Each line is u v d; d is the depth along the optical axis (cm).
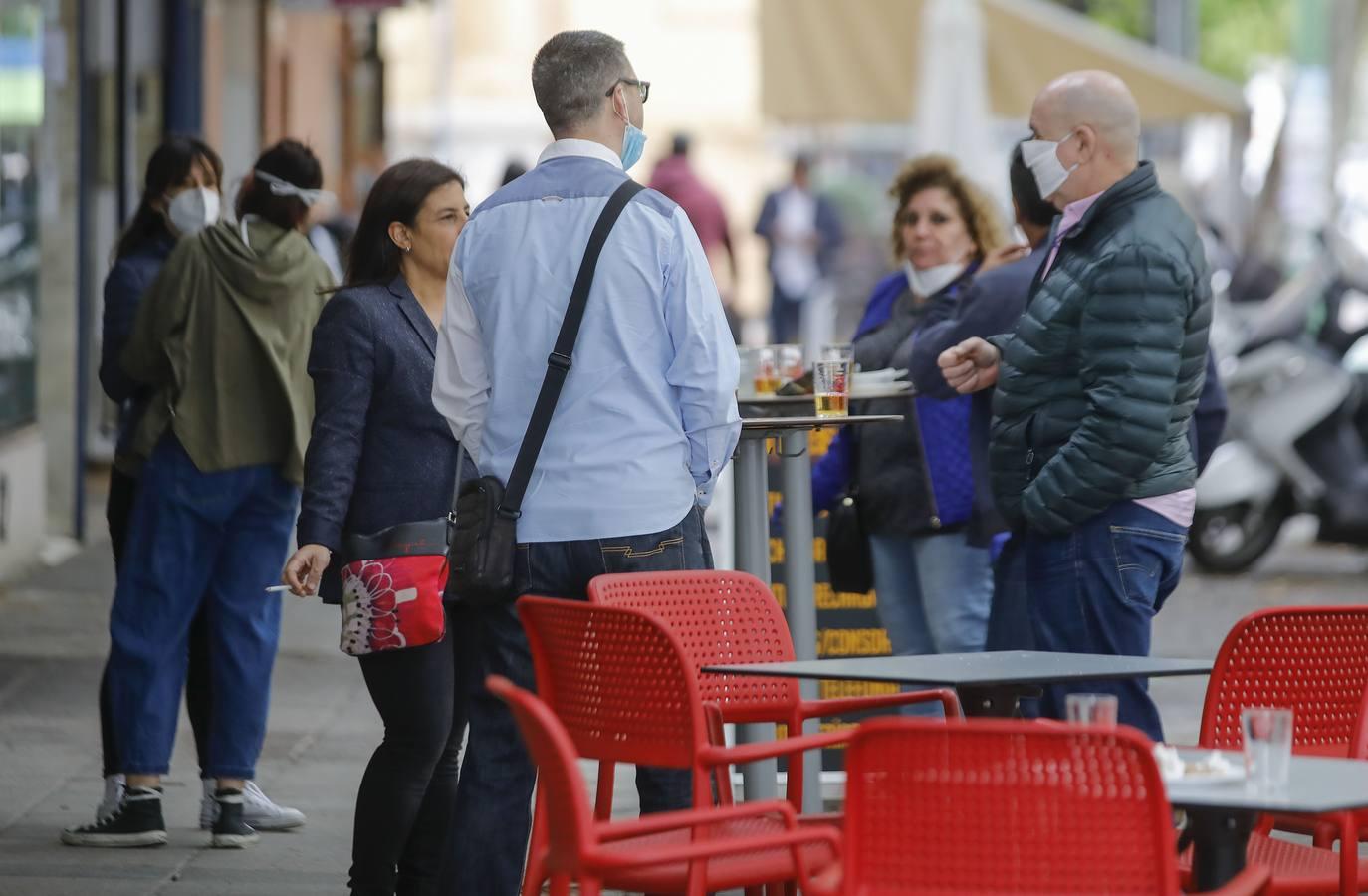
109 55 4253
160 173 1881
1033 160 1583
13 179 3419
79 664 2683
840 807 1986
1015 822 995
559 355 1350
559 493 1353
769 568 1712
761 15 4966
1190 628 3159
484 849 1382
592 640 1260
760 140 12069
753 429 1605
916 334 1912
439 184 1566
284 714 2448
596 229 1357
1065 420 1556
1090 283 1527
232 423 1806
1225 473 3662
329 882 1712
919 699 1442
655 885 1218
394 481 1529
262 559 1841
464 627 1574
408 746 1520
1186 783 1044
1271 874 1145
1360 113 6712
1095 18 9469
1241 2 12338
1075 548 1547
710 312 1362
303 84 6525
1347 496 3619
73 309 3741
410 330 1548
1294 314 3656
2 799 1997
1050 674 1202
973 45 4269
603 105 1392
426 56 11831
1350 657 1331
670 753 1241
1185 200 7188
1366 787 1038
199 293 1805
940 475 1858
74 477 3762
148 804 1827
